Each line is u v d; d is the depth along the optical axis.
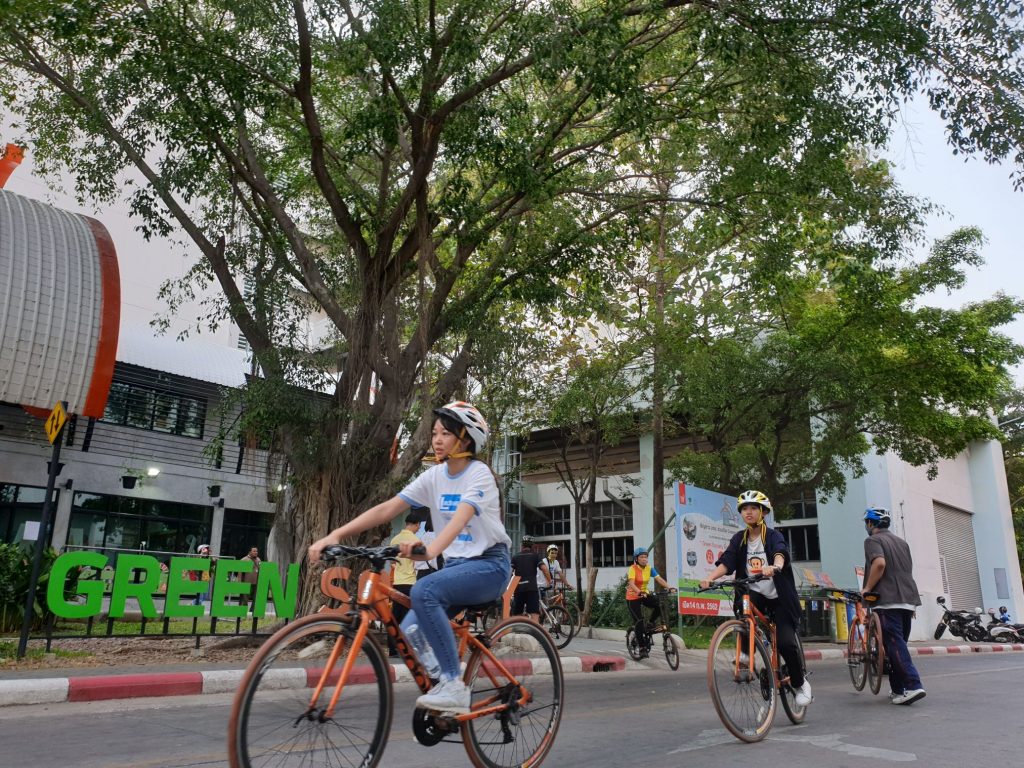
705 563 15.27
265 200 12.71
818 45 10.75
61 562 9.42
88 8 9.91
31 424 18.84
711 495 15.98
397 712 6.46
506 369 14.55
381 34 9.85
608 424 19.31
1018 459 38.41
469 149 10.92
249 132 13.99
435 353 15.91
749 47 10.55
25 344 15.14
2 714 6.23
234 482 23.08
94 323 16.08
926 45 9.80
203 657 9.97
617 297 18.48
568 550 32.09
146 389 21.31
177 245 23.69
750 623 5.48
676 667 12.03
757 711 5.38
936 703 7.60
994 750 5.05
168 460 21.52
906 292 18.56
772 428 19.92
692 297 18.55
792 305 19.31
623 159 14.36
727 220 14.31
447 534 3.38
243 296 13.20
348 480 11.81
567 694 8.24
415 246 12.39
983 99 10.03
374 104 10.56
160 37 10.28
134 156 12.10
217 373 21.83
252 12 10.19
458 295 15.99
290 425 11.89
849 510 25.53
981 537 33.41
